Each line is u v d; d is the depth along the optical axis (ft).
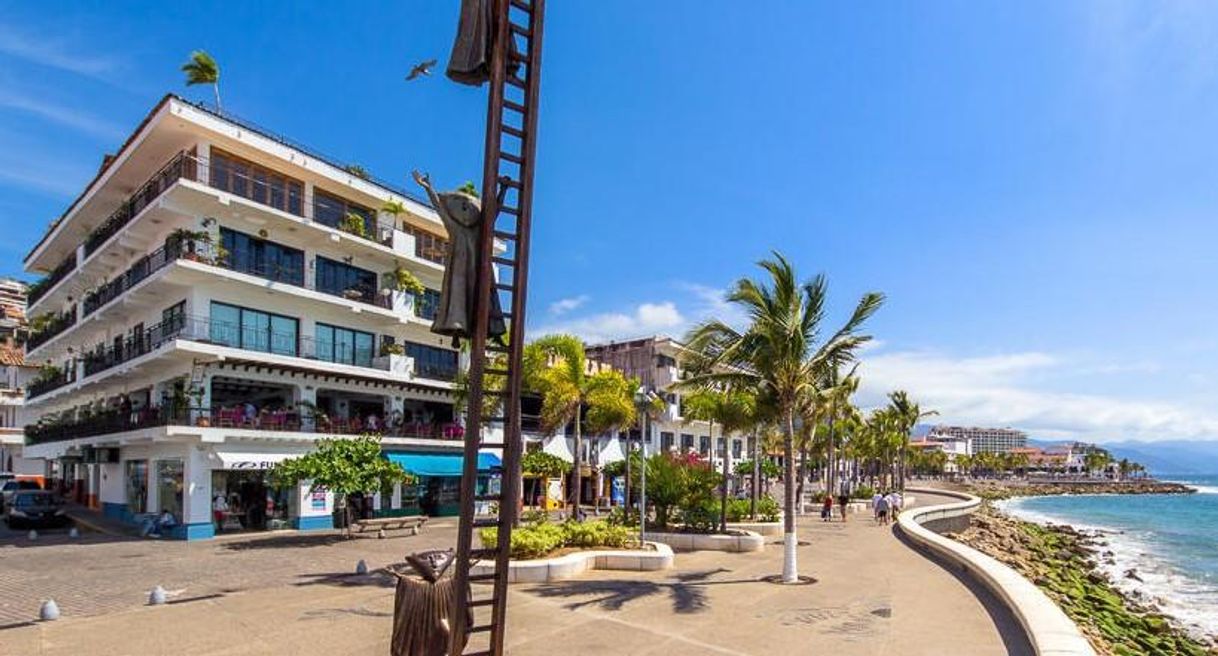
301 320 105.40
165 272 89.66
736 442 215.31
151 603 42.83
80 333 126.00
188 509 88.22
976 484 437.99
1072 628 30.35
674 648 32.58
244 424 93.50
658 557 54.49
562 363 99.30
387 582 50.57
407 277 116.98
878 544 76.64
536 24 22.79
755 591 46.34
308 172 104.27
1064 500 398.62
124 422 98.48
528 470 116.88
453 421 129.80
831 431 156.25
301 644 33.14
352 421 106.83
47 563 64.23
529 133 22.50
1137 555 146.61
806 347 56.85
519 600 42.34
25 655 31.83
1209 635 74.74
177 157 95.04
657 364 186.39
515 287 22.17
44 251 142.20
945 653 31.48
